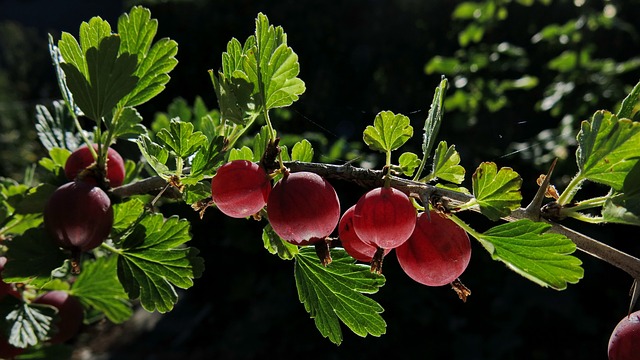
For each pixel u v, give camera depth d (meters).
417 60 1.47
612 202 0.33
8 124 2.05
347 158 1.04
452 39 1.51
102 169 0.38
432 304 1.25
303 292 0.38
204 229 1.39
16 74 2.39
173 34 1.48
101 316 0.47
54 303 0.43
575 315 1.24
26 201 0.40
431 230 0.34
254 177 0.35
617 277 1.29
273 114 0.96
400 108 1.37
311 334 1.27
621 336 0.34
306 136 1.00
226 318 1.53
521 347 1.26
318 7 1.49
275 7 1.49
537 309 1.26
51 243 0.37
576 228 1.25
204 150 0.37
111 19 3.13
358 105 1.37
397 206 0.33
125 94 0.37
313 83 1.41
